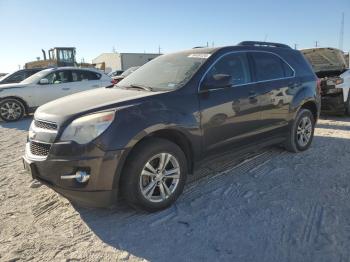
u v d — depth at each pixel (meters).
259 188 4.68
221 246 3.39
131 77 5.27
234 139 4.82
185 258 3.22
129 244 3.48
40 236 3.70
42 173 3.79
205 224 3.79
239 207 4.15
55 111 3.96
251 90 5.02
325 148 6.50
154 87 4.55
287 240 3.44
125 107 3.82
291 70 5.91
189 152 4.37
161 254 3.30
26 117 12.54
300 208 4.07
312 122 6.39
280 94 5.53
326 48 10.55
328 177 5.00
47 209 4.30
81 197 3.69
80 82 12.78
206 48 5.07
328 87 9.77
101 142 3.60
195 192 4.61
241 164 5.63
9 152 7.18
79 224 3.90
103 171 3.62
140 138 3.79
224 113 4.60
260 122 5.20
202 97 4.39
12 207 4.41
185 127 4.15
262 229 3.65
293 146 6.05
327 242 3.38
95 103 3.98
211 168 5.47
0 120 12.24
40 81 12.02
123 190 3.83
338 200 4.25
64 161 3.62
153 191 4.01
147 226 3.79
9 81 14.76
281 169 5.36
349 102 9.99
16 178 5.45
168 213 4.05
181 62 4.88
